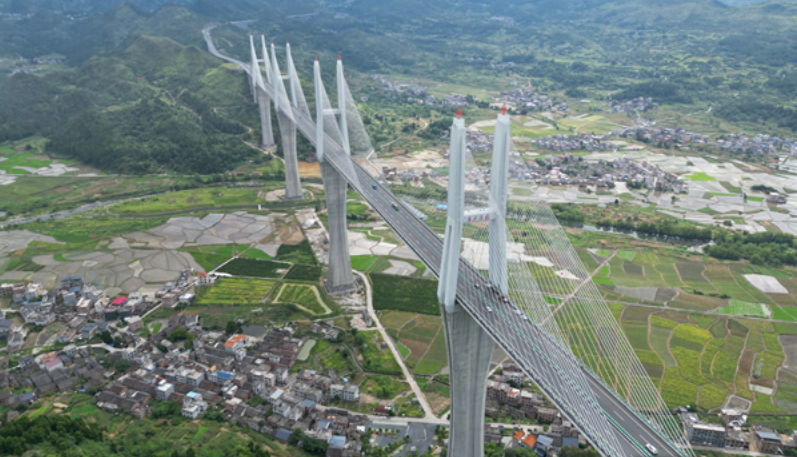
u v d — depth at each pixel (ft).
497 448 440.04
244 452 420.77
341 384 516.73
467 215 383.04
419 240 495.41
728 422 466.29
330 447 438.81
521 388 513.86
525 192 494.59
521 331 356.59
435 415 482.28
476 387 394.11
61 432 428.56
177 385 517.55
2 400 488.44
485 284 412.57
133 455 419.95
